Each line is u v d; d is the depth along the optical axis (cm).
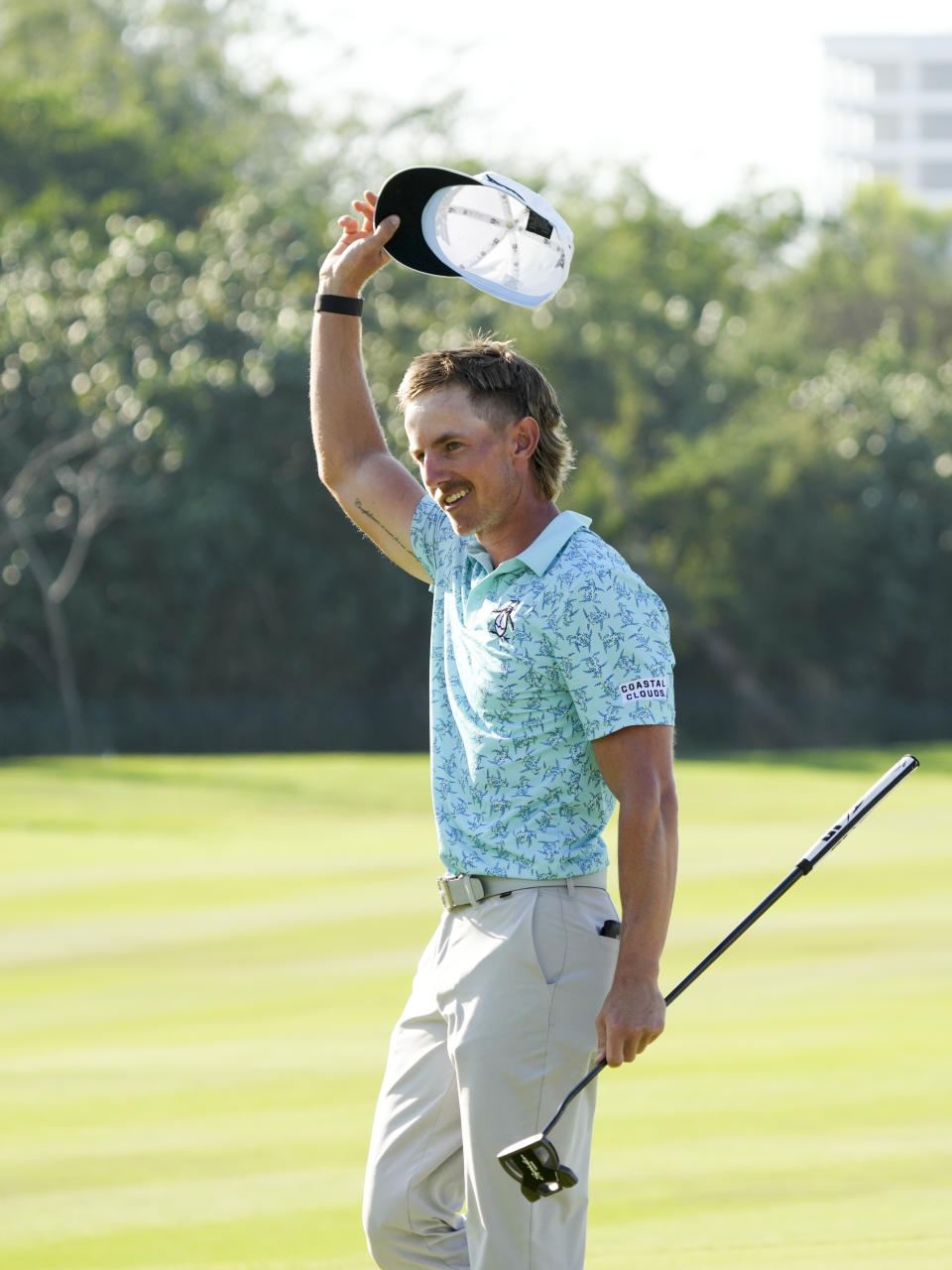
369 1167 977
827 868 3856
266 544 10769
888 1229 1259
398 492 1057
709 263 13612
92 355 10200
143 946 2909
